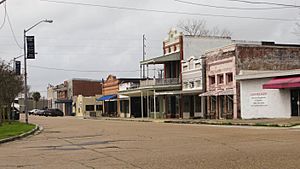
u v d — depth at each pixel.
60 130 33.84
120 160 13.62
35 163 13.55
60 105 116.81
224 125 35.47
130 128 33.41
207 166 11.67
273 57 46.50
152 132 27.34
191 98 55.06
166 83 57.84
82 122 51.34
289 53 47.22
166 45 61.41
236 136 21.48
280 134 21.92
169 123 43.62
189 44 57.72
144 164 12.48
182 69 56.56
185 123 42.34
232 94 45.53
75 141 22.00
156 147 17.33
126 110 72.88
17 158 15.13
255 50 46.00
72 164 13.03
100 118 70.25
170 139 21.11
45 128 37.84
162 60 57.91
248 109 42.88
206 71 51.25
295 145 16.25
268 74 40.00
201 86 51.88
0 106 43.12
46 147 19.20
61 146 19.39
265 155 13.55
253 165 11.62
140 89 61.69
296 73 37.31
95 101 96.62
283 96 38.97
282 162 11.98
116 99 76.44
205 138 20.95
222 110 48.22
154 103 58.38
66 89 111.69
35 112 102.00
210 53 50.38
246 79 42.78
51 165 12.95
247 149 15.40
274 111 39.88
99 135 26.03
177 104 57.69
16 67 54.97
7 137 25.33
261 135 21.58
